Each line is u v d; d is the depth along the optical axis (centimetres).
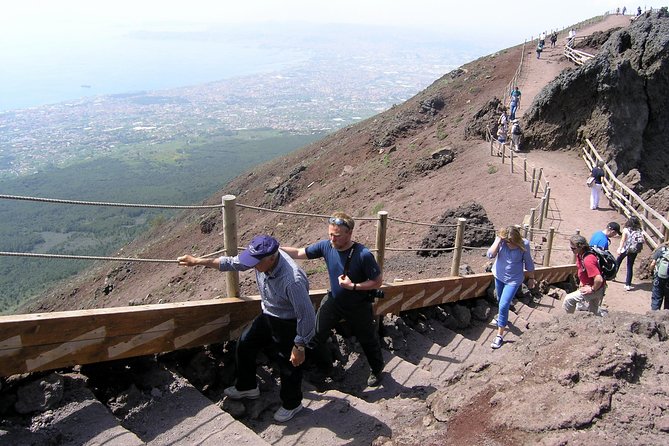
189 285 2434
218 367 541
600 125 2384
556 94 2508
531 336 418
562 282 1301
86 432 402
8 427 394
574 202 1861
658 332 414
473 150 2744
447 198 2189
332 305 537
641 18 3030
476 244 1371
